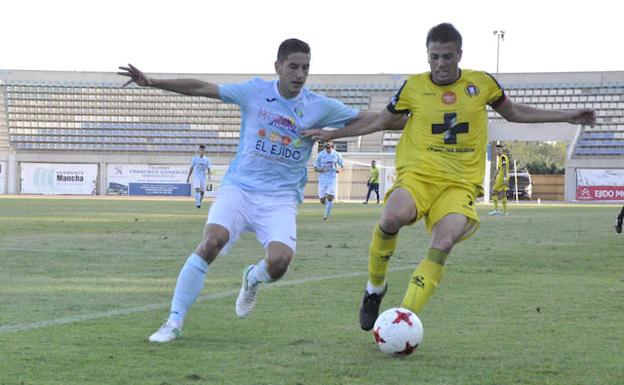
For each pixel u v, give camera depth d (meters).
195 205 55.88
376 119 10.50
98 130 97.88
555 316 11.34
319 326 10.39
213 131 96.62
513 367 8.19
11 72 98.94
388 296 13.29
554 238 26.73
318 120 10.41
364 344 9.28
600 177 86.31
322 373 7.83
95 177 92.12
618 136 87.62
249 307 10.46
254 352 8.77
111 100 97.81
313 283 14.62
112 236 25.62
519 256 20.20
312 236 26.70
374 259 9.72
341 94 98.62
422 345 9.27
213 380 7.50
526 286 14.53
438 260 9.30
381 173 85.75
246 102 10.27
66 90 98.12
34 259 18.44
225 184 10.41
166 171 92.12
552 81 95.38
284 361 8.34
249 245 22.64
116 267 16.98
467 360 8.49
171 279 15.07
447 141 9.93
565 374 7.91
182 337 9.57
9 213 40.91
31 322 10.44
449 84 10.05
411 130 10.18
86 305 11.91
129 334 9.71
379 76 98.38
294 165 10.44
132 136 97.31
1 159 92.69
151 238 24.88
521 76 96.31
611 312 11.70
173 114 97.00
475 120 9.99
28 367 7.93
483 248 22.58
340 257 19.53
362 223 35.09
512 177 95.62
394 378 7.67
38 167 92.06
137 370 7.87
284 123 10.27
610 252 21.56
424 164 9.91
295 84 10.09
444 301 12.69
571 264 18.44
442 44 9.73
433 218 9.85
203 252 9.75
